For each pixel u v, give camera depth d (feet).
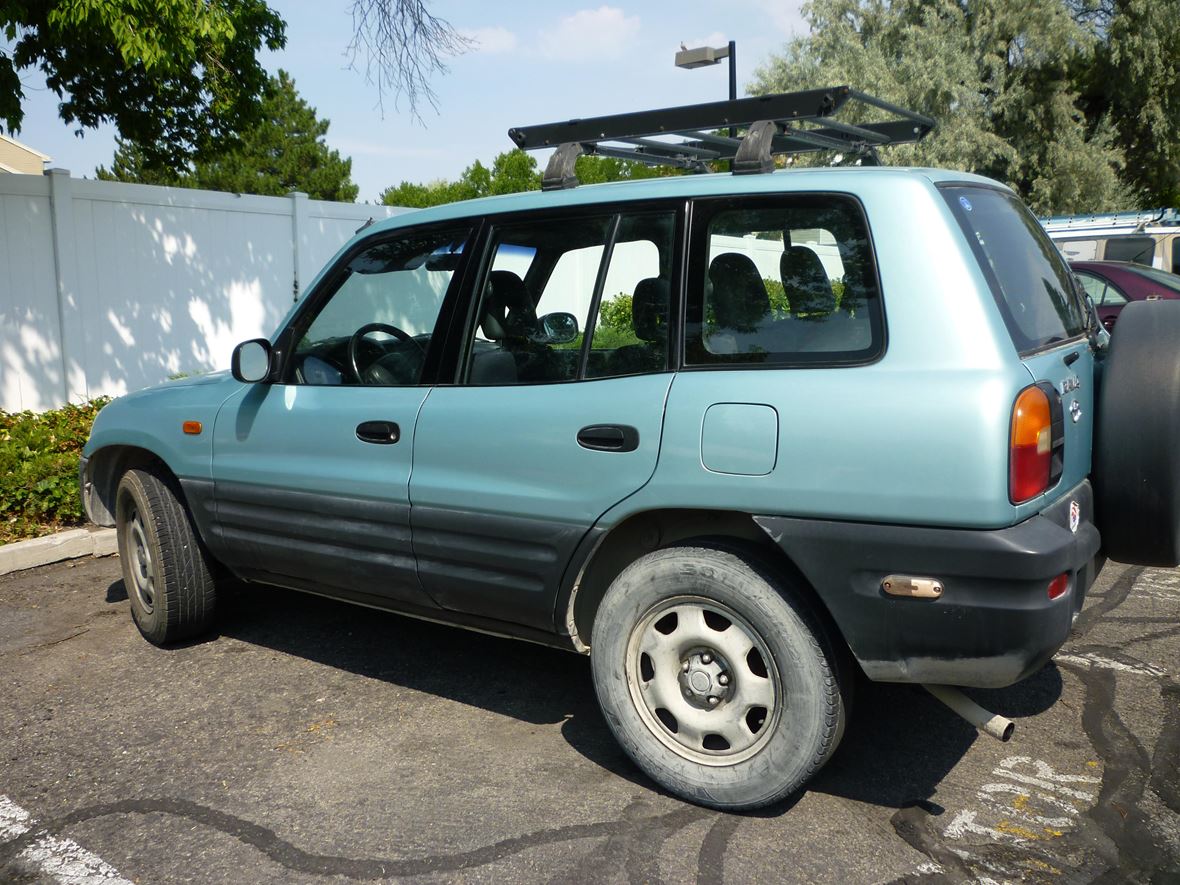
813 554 9.58
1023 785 11.03
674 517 10.98
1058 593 9.18
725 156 15.33
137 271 32.45
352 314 13.41
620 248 11.16
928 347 9.29
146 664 15.25
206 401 14.75
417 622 16.89
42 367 30.32
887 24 86.02
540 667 14.82
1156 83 94.27
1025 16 86.07
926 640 9.27
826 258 9.94
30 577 19.95
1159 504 10.60
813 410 9.55
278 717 13.25
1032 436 9.01
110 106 30.48
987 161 85.66
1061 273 12.44
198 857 10.00
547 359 11.46
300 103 131.13
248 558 14.53
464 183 129.29
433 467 12.05
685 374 10.40
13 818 10.84
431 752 12.13
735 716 10.30
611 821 10.43
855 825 10.26
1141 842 9.86
